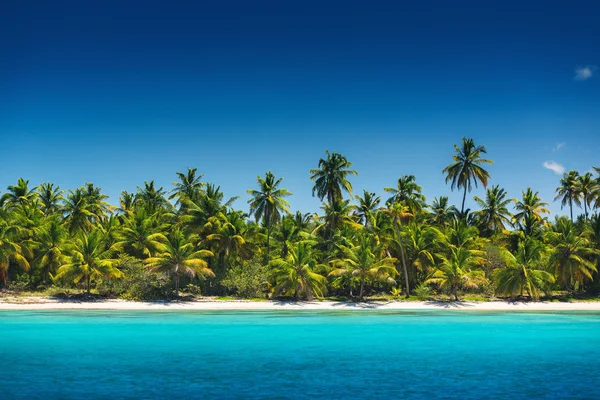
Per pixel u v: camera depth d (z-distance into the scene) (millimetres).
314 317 49500
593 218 73062
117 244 65250
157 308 57375
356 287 70000
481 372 23922
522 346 31750
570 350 30312
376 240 68875
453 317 49844
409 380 22172
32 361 26359
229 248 68062
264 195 71188
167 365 25438
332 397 19266
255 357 27812
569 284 73000
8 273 67625
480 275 65375
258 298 64938
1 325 41594
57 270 61406
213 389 20391
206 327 40906
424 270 70875
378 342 33312
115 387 20672
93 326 41062
